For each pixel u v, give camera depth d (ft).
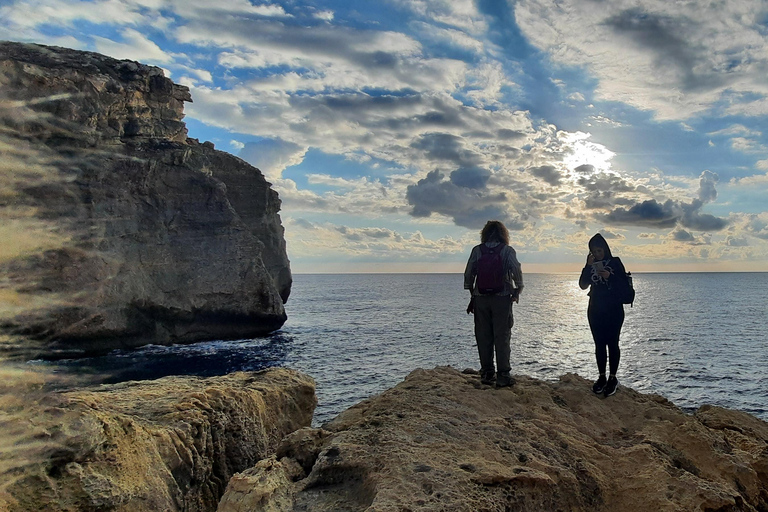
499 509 10.77
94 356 91.20
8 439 9.34
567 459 13.75
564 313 206.59
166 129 116.57
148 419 17.17
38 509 9.93
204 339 114.52
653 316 186.70
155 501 13.69
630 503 12.73
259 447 20.99
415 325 155.53
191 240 111.04
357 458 12.50
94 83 93.04
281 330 137.28
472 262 20.97
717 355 97.96
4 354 6.61
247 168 133.59
